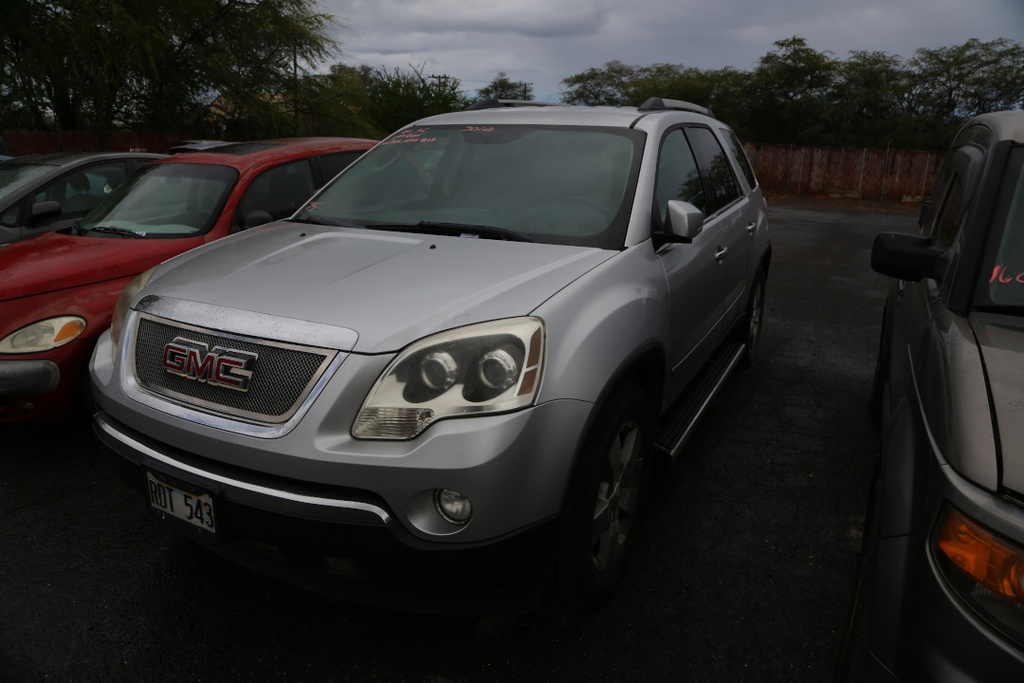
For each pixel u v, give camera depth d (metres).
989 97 48.34
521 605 2.20
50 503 3.27
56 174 5.74
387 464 1.95
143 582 2.72
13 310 3.58
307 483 2.02
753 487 3.49
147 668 2.30
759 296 5.10
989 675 1.38
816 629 2.50
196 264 2.69
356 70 23.67
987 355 1.72
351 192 3.44
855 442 4.00
